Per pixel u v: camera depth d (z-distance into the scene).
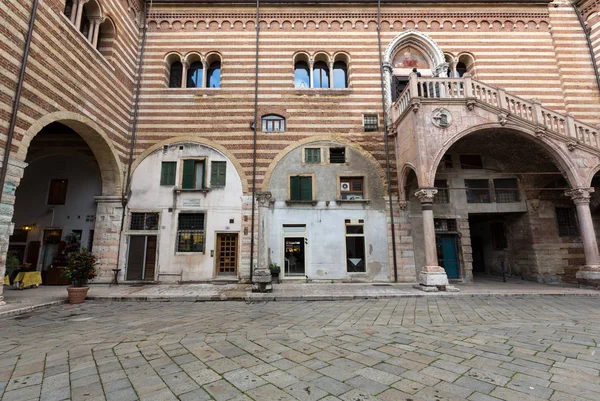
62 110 10.68
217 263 14.16
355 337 5.75
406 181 14.38
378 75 15.78
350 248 14.32
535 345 5.22
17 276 12.83
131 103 15.08
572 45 16.17
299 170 14.84
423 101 12.46
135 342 5.52
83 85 11.68
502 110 12.41
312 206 14.49
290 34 16.17
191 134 15.02
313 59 16.11
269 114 15.35
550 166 14.27
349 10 16.39
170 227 14.14
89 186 15.16
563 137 12.76
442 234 15.05
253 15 16.27
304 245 14.24
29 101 9.44
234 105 15.35
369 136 15.21
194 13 16.17
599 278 11.77
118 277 13.65
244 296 10.53
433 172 11.98
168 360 4.60
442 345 5.25
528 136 12.78
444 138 12.23
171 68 16.36
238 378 3.95
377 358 4.63
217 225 14.25
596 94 15.55
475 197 15.38
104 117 12.95
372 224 14.41
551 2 16.61
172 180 14.64
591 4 16.17
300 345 5.28
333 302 9.97
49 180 15.29
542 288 12.41
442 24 16.39
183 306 9.44
